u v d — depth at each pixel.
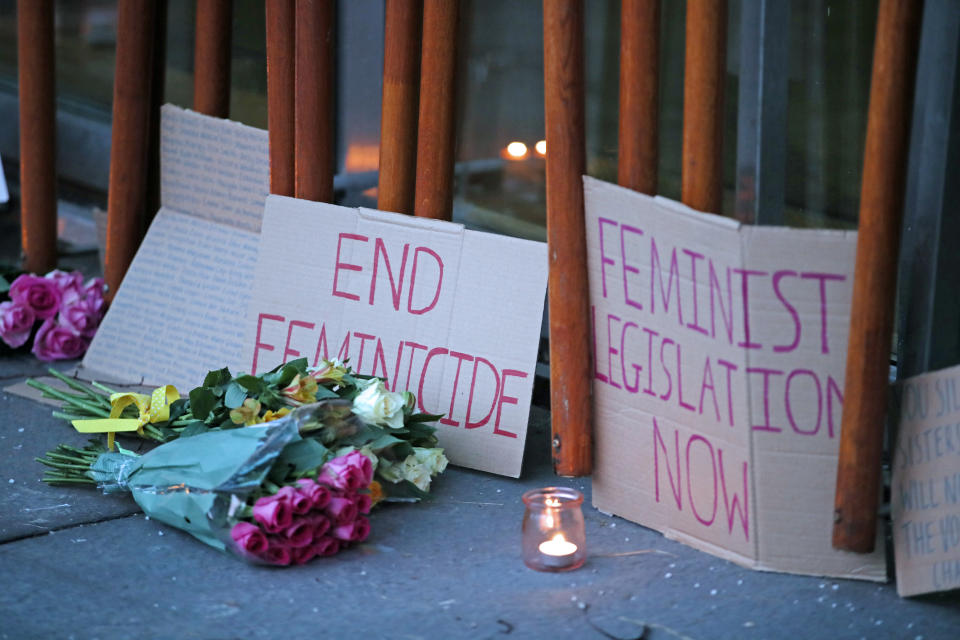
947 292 2.76
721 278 2.41
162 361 3.64
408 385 3.09
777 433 2.42
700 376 2.51
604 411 2.76
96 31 5.23
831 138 3.13
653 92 2.57
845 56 3.06
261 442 2.55
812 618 2.30
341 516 2.55
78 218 5.08
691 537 2.62
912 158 2.83
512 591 2.42
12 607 2.35
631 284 2.62
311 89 3.20
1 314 3.88
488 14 3.89
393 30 3.07
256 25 4.43
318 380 2.89
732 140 3.36
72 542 2.66
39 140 4.02
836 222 3.17
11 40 5.64
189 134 3.69
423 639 2.22
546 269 2.90
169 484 2.64
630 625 2.27
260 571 2.52
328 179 3.28
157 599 2.39
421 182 3.08
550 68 2.63
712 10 2.41
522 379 2.95
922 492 2.36
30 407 3.50
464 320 3.01
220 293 3.60
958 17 2.61
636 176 2.60
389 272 3.12
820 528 2.44
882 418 2.30
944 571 2.33
